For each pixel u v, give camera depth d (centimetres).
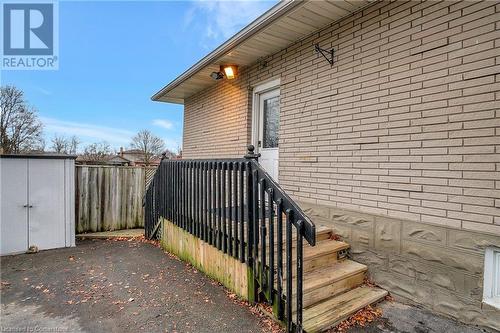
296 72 430
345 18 359
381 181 318
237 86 562
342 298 283
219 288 323
